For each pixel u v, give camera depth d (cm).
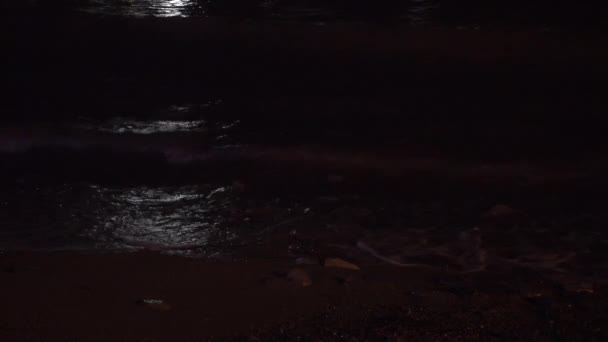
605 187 700
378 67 1159
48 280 459
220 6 1556
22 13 1453
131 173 734
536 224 599
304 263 508
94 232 575
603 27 1384
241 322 404
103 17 1434
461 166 763
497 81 1090
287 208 638
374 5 1580
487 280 480
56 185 693
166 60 1196
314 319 407
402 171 748
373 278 482
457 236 571
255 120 924
